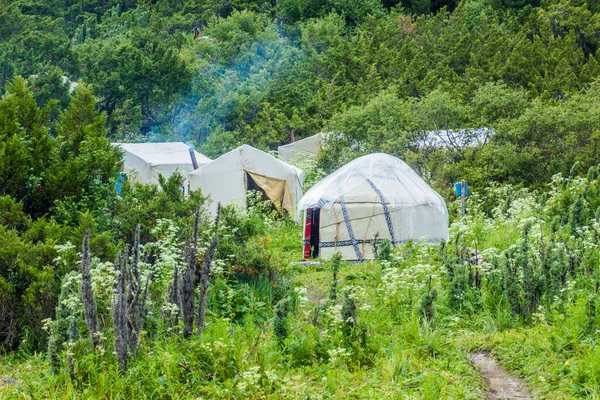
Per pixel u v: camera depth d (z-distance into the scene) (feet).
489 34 179.01
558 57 155.12
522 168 80.53
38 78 115.65
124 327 25.84
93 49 146.41
